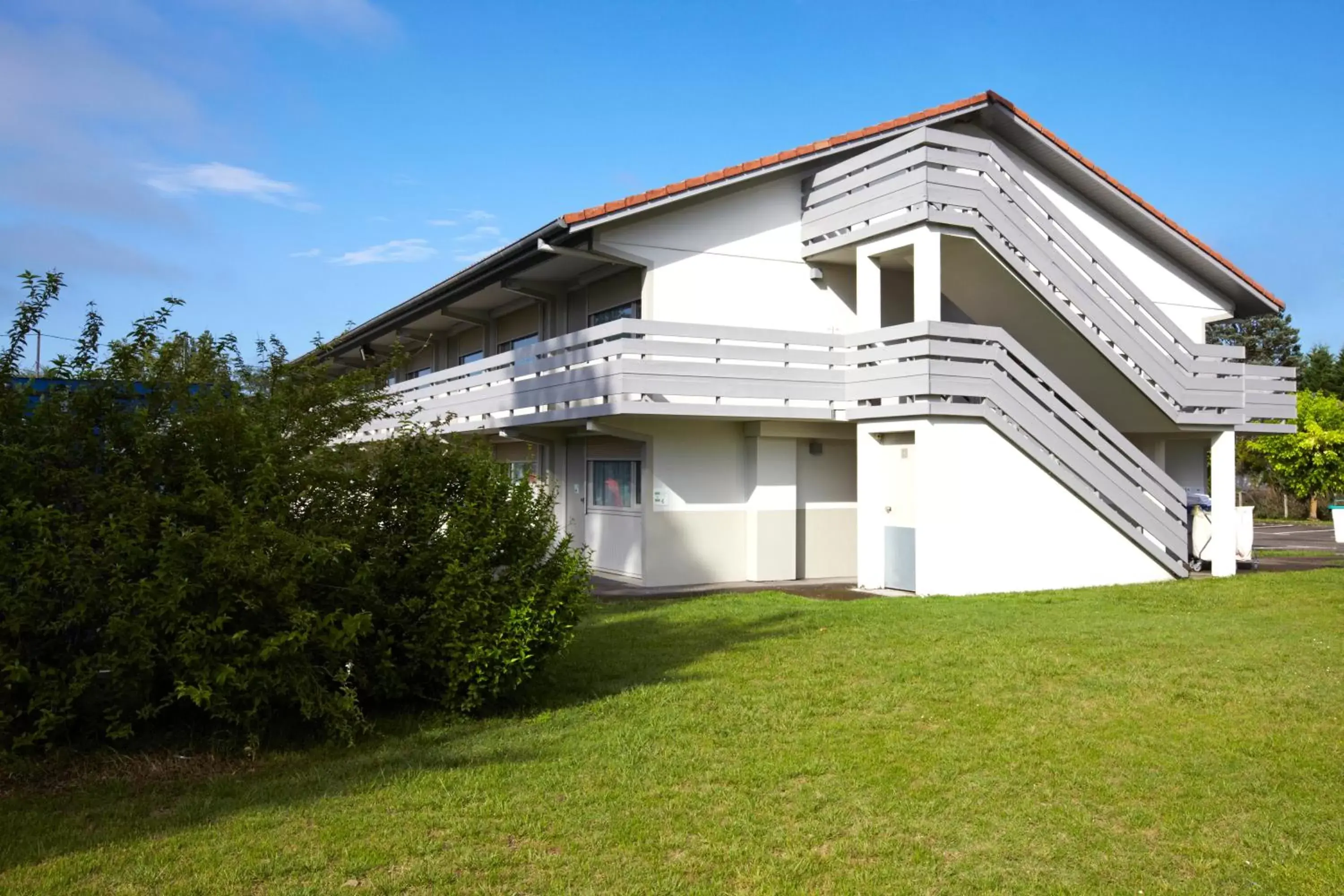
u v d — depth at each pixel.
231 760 6.17
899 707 7.29
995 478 13.77
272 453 6.56
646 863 4.57
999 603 12.43
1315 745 6.33
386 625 7.04
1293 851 4.73
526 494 7.60
